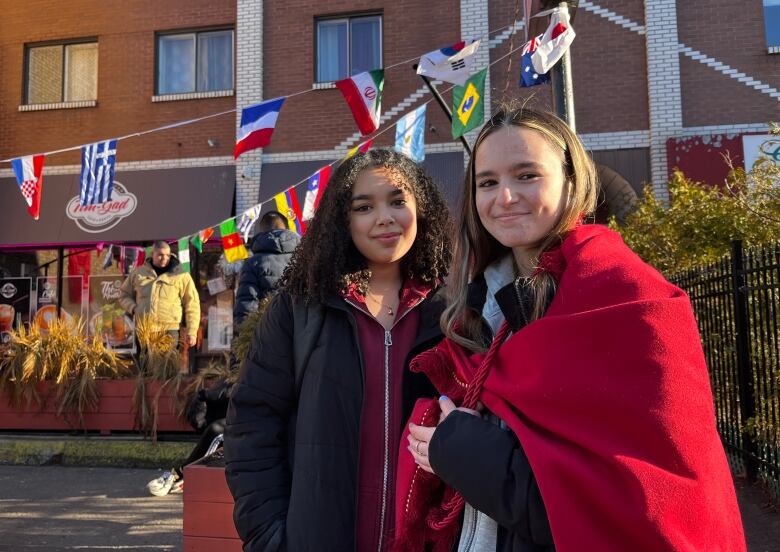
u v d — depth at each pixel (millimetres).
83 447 5727
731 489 1044
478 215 1485
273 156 9883
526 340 1148
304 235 1814
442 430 1223
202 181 9945
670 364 1017
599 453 998
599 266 1160
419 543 1375
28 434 5973
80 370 5988
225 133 10078
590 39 9219
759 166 6004
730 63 8891
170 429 5723
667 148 8695
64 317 10008
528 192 1293
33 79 10797
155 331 6070
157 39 10531
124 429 5859
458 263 1529
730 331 4512
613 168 8961
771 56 8844
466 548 1278
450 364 1440
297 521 1545
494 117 1391
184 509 2580
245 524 1618
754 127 8758
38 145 10539
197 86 10438
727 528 994
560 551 977
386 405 1638
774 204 5195
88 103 10445
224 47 10430
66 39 10711
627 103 9086
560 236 1306
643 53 9102
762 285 4016
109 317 9875
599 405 1026
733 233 5324
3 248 10133
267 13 10094
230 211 9633
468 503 1228
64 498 4770
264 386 1695
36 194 5418
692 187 5965
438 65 4551
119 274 10008
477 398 1251
